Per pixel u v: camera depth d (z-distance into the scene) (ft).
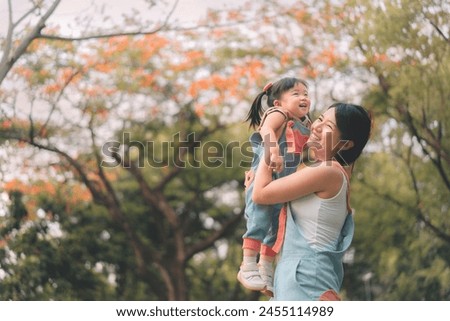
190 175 60.90
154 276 59.67
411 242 52.85
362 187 52.85
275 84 13.17
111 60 53.26
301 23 51.83
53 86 51.01
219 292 61.87
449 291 51.52
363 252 54.90
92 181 56.85
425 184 52.85
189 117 58.13
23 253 53.98
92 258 57.52
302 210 11.58
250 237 12.00
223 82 54.90
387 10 46.78
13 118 50.26
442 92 47.44
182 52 55.36
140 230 61.52
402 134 51.44
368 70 50.16
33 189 53.21
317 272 11.32
